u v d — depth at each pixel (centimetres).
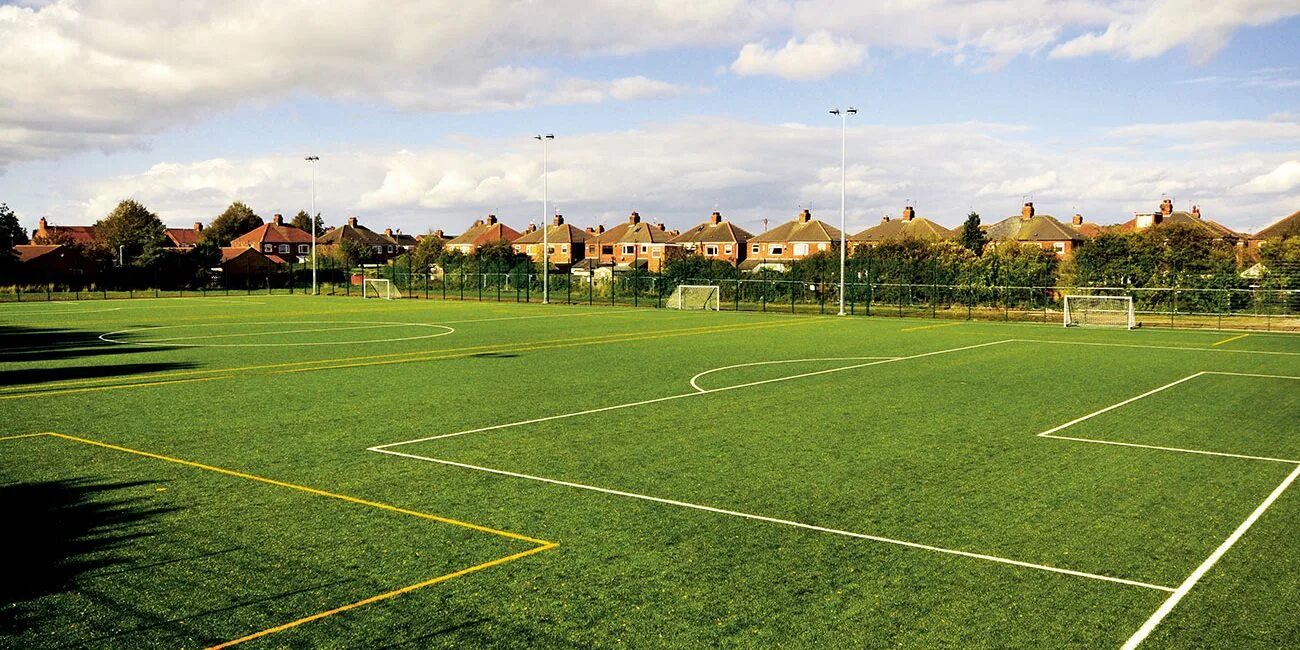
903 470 1220
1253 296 4419
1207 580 809
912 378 2184
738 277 6400
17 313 4788
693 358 2620
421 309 5291
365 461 1259
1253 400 1869
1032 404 1792
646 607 734
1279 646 675
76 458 1272
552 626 695
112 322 4109
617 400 1817
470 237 12562
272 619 707
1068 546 901
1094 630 699
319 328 3781
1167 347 3103
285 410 1684
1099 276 5156
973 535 933
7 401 1783
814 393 1923
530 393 1912
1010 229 9369
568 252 11419
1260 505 1059
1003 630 696
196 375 2203
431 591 766
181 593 760
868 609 734
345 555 857
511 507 1026
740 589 775
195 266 8638
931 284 5297
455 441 1402
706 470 1212
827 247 9706
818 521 979
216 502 1043
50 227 12006
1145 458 1305
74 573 808
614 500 1059
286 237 12412
